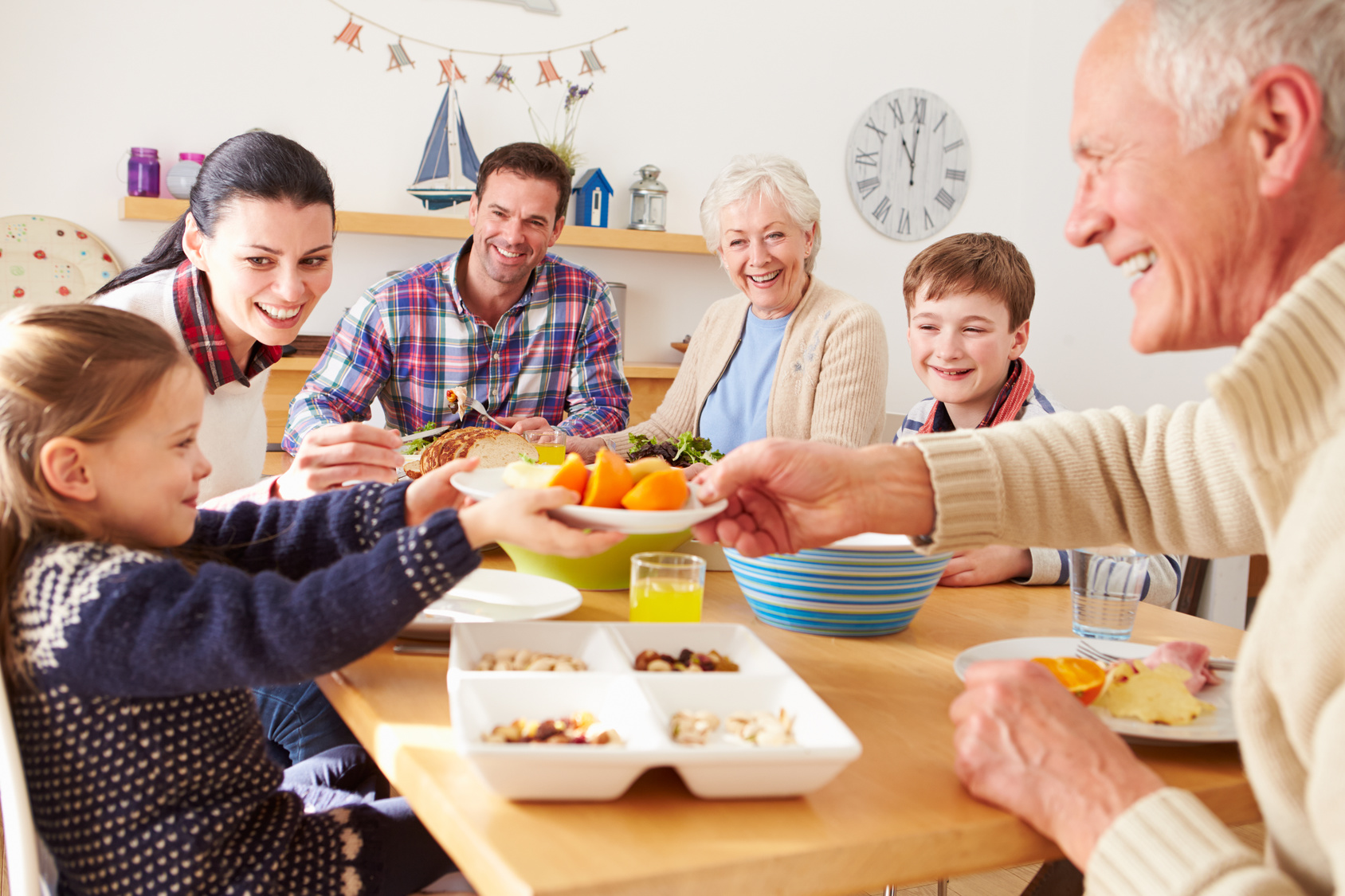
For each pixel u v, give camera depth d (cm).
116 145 319
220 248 154
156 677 81
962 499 100
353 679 94
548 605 111
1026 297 188
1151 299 82
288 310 160
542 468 106
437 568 83
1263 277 76
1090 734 74
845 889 67
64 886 94
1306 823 68
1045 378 445
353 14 342
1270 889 61
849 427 221
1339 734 58
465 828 67
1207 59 72
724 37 395
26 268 311
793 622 116
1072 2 423
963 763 76
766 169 224
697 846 65
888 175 428
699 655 92
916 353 193
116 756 85
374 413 362
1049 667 91
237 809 91
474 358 257
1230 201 74
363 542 111
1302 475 69
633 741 73
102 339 90
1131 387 405
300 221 154
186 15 323
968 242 186
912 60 427
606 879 60
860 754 74
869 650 111
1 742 80
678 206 396
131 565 84
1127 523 104
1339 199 72
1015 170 454
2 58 304
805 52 408
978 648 102
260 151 153
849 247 427
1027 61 448
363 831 99
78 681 82
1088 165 82
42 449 87
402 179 355
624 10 378
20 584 84
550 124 373
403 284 250
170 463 94
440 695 90
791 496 103
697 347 260
